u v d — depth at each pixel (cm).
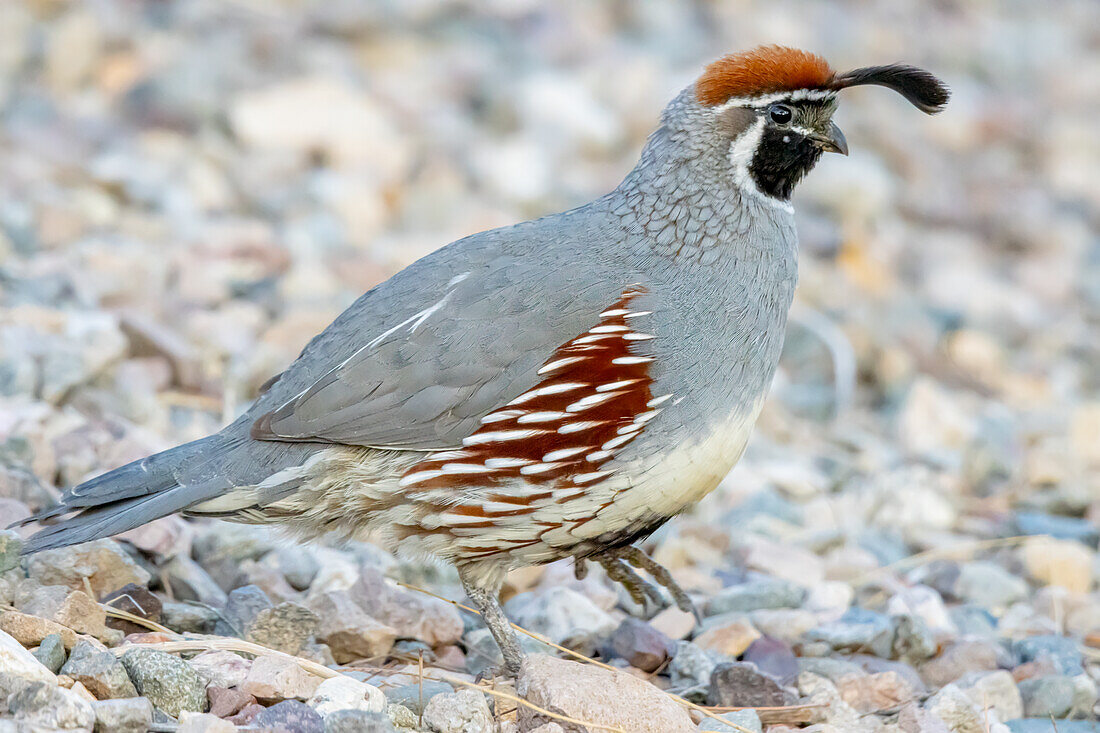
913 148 2117
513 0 2116
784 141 834
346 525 809
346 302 1329
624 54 2084
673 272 809
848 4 2542
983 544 1076
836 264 1717
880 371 1500
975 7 2734
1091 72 2561
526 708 726
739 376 811
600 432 771
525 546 793
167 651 732
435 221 1620
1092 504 1212
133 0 1889
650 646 845
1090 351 1673
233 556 903
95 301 1209
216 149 1606
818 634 891
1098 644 935
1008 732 790
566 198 1723
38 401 1027
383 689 749
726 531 1048
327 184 1595
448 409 775
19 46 1725
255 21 1895
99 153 1562
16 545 768
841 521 1155
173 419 1102
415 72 1922
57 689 623
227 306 1297
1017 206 2033
